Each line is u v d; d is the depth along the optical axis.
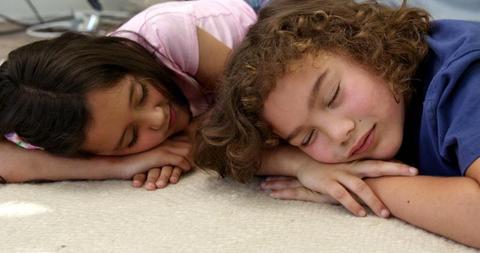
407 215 0.64
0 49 1.58
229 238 0.64
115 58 0.84
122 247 0.63
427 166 0.71
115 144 0.83
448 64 0.66
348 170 0.71
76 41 0.87
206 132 0.80
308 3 0.84
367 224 0.66
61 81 0.79
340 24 0.77
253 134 0.76
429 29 0.79
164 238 0.64
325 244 0.61
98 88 0.78
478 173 0.58
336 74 0.70
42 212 0.73
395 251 0.59
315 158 0.74
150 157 0.86
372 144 0.69
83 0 1.96
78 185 0.84
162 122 0.85
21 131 0.82
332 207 0.71
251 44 0.80
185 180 0.84
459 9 1.07
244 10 1.18
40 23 1.89
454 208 0.59
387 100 0.70
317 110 0.69
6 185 0.85
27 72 0.82
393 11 0.80
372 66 0.71
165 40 0.97
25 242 0.65
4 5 1.92
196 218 0.69
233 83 0.76
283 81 0.71
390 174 0.69
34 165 0.85
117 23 1.67
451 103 0.64
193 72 1.02
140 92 0.83
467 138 0.60
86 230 0.67
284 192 0.75
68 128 0.79
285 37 0.75
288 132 0.73
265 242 0.62
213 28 1.08
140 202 0.75
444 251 0.59
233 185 0.80
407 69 0.73
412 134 0.74
